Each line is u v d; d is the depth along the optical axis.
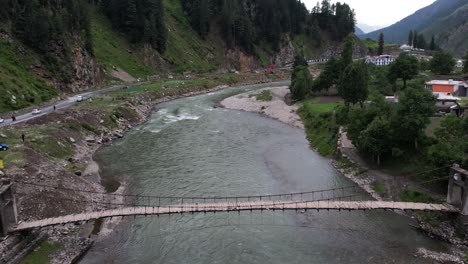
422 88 55.22
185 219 44.12
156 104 116.00
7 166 47.56
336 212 45.91
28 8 99.50
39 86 91.81
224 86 157.25
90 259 36.34
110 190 51.25
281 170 59.81
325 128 77.94
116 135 78.00
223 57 195.38
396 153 52.62
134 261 36.22
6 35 93.56
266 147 72.38
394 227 42.19
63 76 103.06
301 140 78.25
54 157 59.09
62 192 46.00
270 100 115.69
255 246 38.72
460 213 39.88
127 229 41.75
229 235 40.81
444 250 37.66
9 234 35.69
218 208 40.62
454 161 43.97
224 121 94.50
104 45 142.12
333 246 38.59
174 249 38.22
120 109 90.31
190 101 122.75
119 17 157.88
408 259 36.22
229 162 62.91
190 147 71.19
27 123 68.50
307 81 114.00
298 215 45.19
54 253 36.16
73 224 41.44
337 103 99.44
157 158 64.56
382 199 48.78
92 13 154.12
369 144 55.22
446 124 50.62
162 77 150.88
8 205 36.31
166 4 196.12
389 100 82.31
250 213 45.72
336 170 59.78
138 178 55.44
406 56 104.81
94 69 120.06
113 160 63.28
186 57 174.88
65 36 108.00
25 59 94.56
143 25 156.75
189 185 52.91
